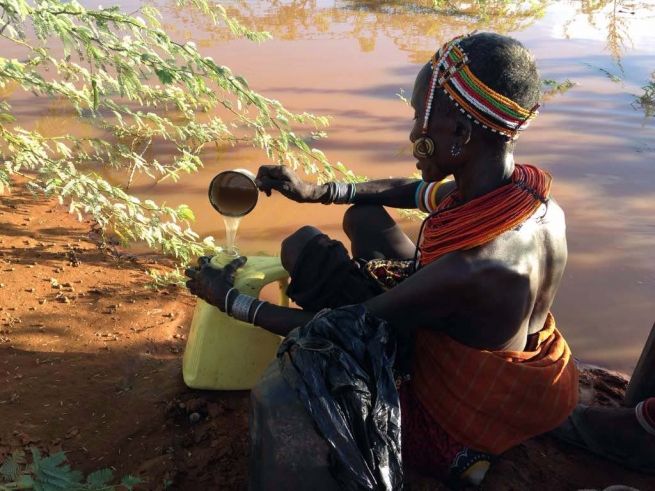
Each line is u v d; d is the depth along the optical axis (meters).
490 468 2.36
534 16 9.07
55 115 5.24
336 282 2.20
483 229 1.81
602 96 6.11
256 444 1.94
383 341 1.88
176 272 3.49
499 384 1.94
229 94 5.84
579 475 2.39
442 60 1.79
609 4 10.11
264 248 3.79
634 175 4.67
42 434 2.35
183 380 2.66
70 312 3.06
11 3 2.79
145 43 3.48
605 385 2.86
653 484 2.38
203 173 4.60
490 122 1.77
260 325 2.19
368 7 8.95
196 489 2.20
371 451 1.78
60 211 4.07
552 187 4.46
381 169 4.61
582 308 3.38
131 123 5.17
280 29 7.68
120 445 2.34
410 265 2.31
